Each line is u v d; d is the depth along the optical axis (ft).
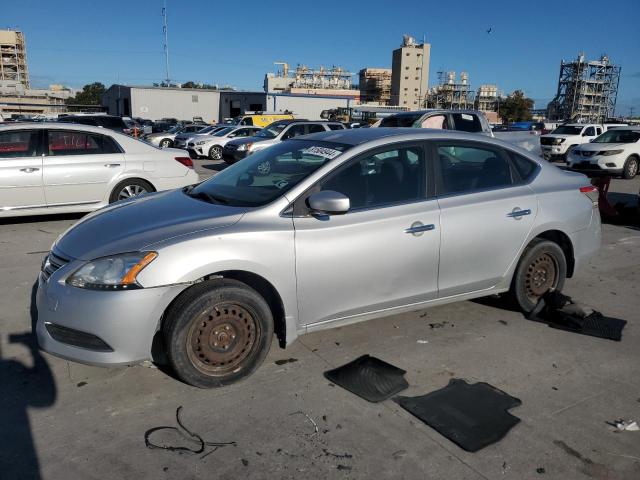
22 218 27.17
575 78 348.18
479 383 11.21
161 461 8.57
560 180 15.23
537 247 14.38
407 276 12.41
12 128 24.04
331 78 527.81
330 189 11.73
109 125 72.95
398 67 421.59
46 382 10.94
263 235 10.73
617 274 19.44
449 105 410.93
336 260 11.44
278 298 11.06
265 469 8.45
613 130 58.49
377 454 8.85
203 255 10.16
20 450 8.79
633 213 29.48
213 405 10.18
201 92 206.18
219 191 12.82
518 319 14.73
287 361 12.00
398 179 12.60
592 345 13.19
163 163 27.09
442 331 13.84
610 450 9.09
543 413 10.13
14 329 13.51
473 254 13.26
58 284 10.11
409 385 11.07
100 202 25.76
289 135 55.21
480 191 13.67
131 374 11.28
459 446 9.08
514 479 8.34
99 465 8.46
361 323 14.23
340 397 10.54
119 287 9.78
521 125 148.66
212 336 10.48
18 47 503.20
